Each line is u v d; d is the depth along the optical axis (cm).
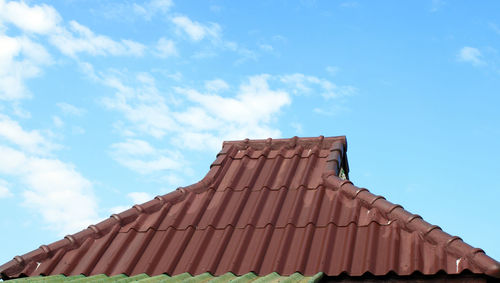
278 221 805
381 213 756
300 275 670
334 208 795
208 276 703
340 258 686
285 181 912
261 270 702
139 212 872
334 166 930
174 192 923
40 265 759
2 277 741
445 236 659
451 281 609
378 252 681
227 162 1029
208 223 827
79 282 676
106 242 805
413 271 625
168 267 728
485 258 597
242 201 877
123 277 719
